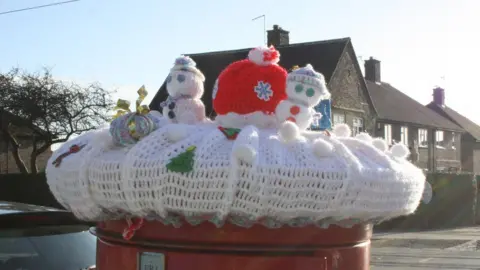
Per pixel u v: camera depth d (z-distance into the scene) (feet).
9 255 11.82
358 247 6.33
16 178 71.77
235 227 5.79
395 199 6.07
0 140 97.04
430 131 133.39
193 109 7.11
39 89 79.15
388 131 119.03
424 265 36.06
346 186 5.61
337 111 94.58
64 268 12.10
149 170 5.53
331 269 6.01
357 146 6.35
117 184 5.72
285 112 6.40
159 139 5.74
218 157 5.48
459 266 35.65
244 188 5.40
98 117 81.10
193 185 5.43
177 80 7.17
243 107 6.53
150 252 6.04
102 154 6.03
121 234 6.36
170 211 5.65
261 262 5.80
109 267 6.55
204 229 5.83
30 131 92.12
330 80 91.71
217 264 5.82
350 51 98.17
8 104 78.95
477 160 161.27
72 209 6.56
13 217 12.26
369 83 132.98
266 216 5.60
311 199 5.55
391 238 51.57
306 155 5.65
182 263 5.90
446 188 63.57
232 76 6.67
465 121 166.09
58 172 6.41
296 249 5.87
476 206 67.31
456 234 55.52
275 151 5.59
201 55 90.79
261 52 6.70
